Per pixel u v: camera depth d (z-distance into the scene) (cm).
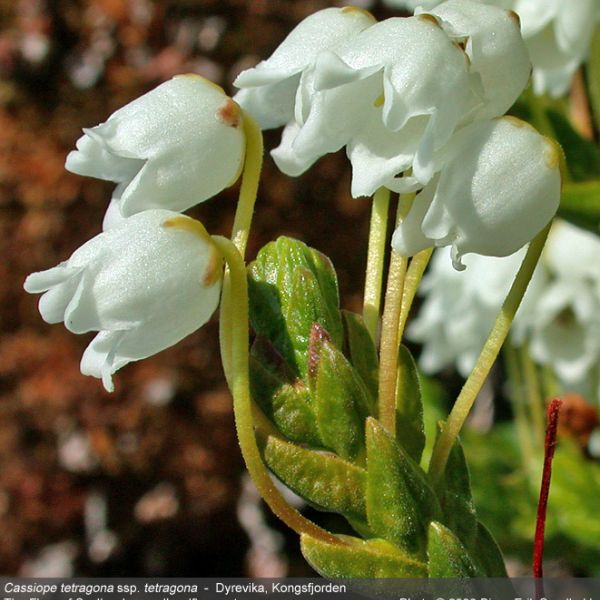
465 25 11
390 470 11
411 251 11
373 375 11
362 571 11
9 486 35
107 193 35
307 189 36
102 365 11
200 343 35
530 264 11
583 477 20
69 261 11
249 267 11
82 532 35
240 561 35
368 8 35
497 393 31
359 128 11
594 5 14
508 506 21
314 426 11
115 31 35
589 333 19
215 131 11
